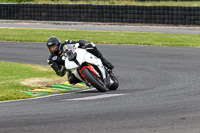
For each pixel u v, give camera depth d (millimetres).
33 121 23406
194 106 27156
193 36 82312
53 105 28359
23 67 48438
